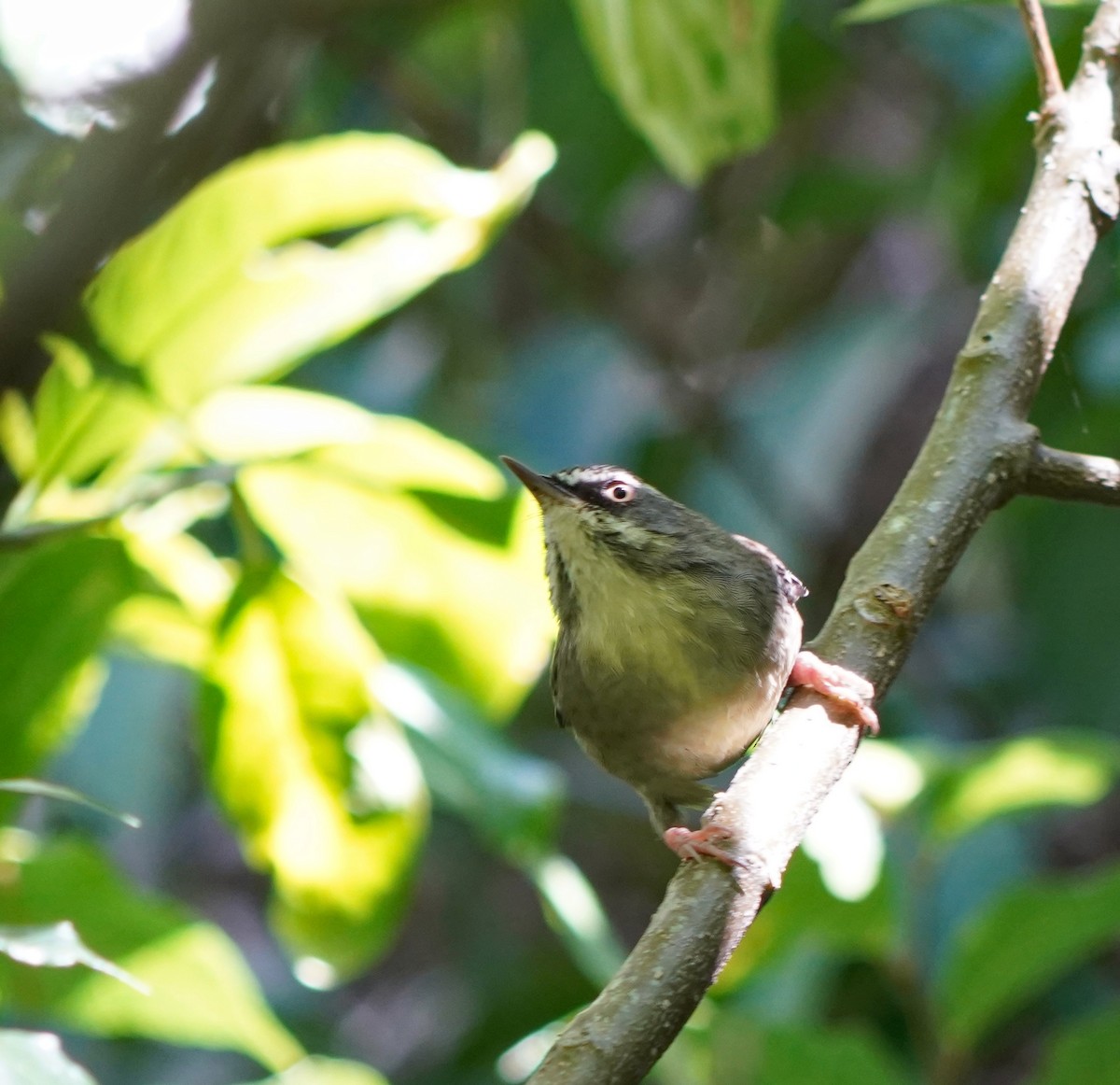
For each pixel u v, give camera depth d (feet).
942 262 56.49
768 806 19.80
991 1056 44.80
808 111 56.65
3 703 26.35
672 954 18.22
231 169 23.95
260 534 30.30
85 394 24.63
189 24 14.53
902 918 32.27
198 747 28.96
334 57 49.60
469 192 25.86
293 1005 51.01
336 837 29.37
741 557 28.19
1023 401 22.52
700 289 59.57
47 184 20.30
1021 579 44.50
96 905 26.86
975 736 47.67
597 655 27.76
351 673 27.99
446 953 54.13
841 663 21.34
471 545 28.25
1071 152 23.84
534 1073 17.43
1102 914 29.78
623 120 50.34
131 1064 46.32
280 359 25.58
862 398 49.21
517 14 50.24
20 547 24.49
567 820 53.42
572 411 51.62
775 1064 30.14
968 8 49.24
